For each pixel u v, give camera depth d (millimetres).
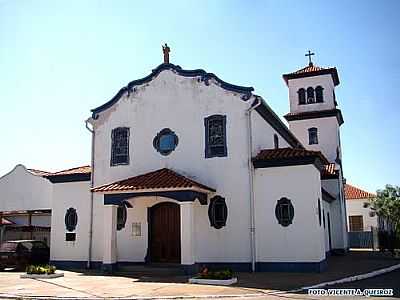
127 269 18922
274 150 19469
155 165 20312
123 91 21516
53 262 21500
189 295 12672
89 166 23656
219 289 13633
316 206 17766
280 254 17797
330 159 32250
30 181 27203
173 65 20781
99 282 15625
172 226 19625
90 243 20844
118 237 20219
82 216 21375
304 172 17922
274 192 18203
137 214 20125
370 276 17016
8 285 15047
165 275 17531
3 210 27500
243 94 19250
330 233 28922
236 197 18641
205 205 19016
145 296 12617
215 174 19141
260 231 18156
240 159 18828
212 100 19781
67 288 14242
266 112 20672
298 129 33469
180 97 20406
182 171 19719
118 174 20922
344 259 25156
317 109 33375
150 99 20984
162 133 20469
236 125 19172
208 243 18688
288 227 17828
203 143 19609
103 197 20625
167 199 19484
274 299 11758
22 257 21109
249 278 15844
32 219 27250
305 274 16875
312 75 33969
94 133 21797
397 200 38469
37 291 13664
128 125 21188
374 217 44875
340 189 30719
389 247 29844
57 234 21703
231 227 18500
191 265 17359
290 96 34344
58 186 22156
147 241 19750
